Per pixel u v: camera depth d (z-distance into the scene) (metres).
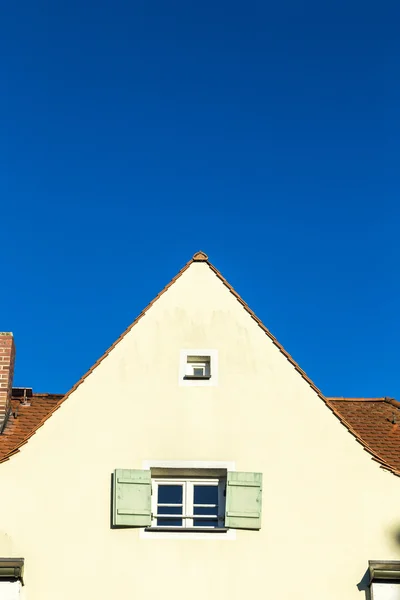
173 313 16.95
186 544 15.06
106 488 15.49
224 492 15.73
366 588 14.83
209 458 15.71
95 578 14.83
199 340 16.70
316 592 14.78
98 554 14.99
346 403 20.80
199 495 15.81
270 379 16.36
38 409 19.20
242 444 15.82
